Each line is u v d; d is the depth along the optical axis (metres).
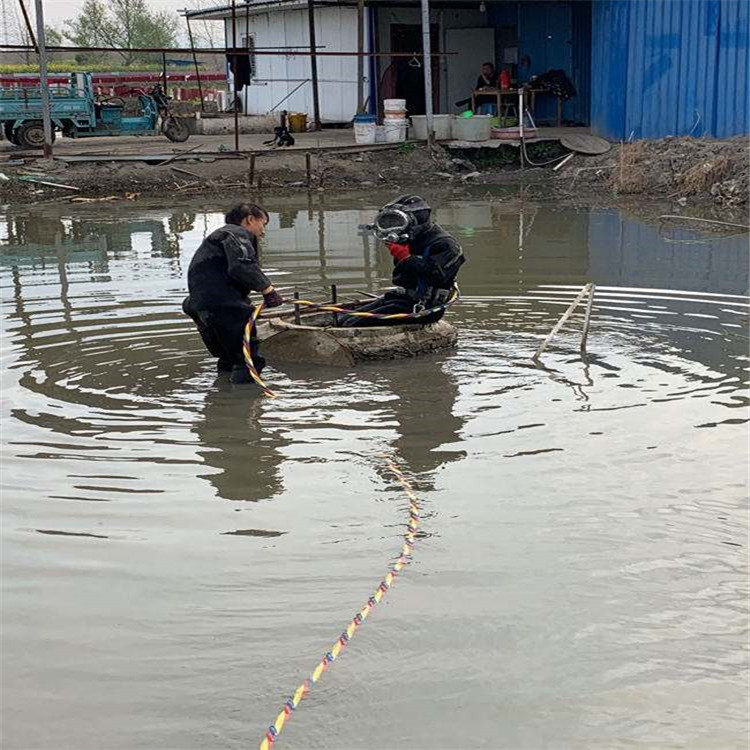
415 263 8.99
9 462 6.76
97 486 6.39
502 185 23.19
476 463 6.73
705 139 22.88
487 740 3.96
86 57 56.56
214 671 4.42
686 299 11.52
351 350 8.91
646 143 23.23
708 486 6.32
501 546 5.55
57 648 4.61
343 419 7.61
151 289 12.24
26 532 5.76
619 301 11.42
